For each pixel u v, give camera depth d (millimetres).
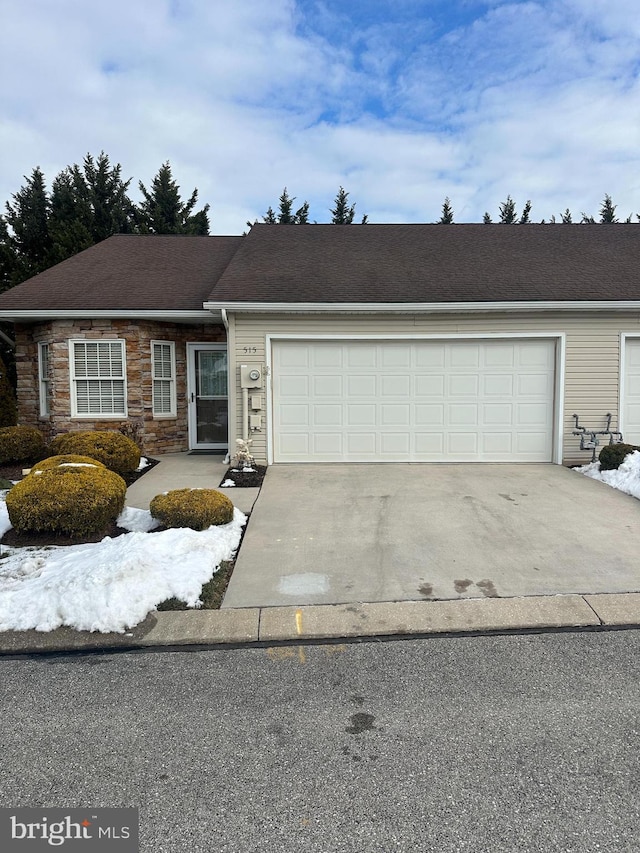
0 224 17766
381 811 1983
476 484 7164
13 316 9062
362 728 2482
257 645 3344
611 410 8406
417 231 11320
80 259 11266
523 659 3123
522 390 8492
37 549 4734
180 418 10398
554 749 2316
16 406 11711
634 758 2258
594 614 3648
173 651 3271
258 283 8531
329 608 3768
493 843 1838
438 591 4027
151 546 4324
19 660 3176
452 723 2510
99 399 9711
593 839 1851
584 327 8289
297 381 8500
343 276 8844
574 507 6105
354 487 7051
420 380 8516
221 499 5359
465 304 7957
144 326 9672
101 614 3482
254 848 1827
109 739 2416
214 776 2172
